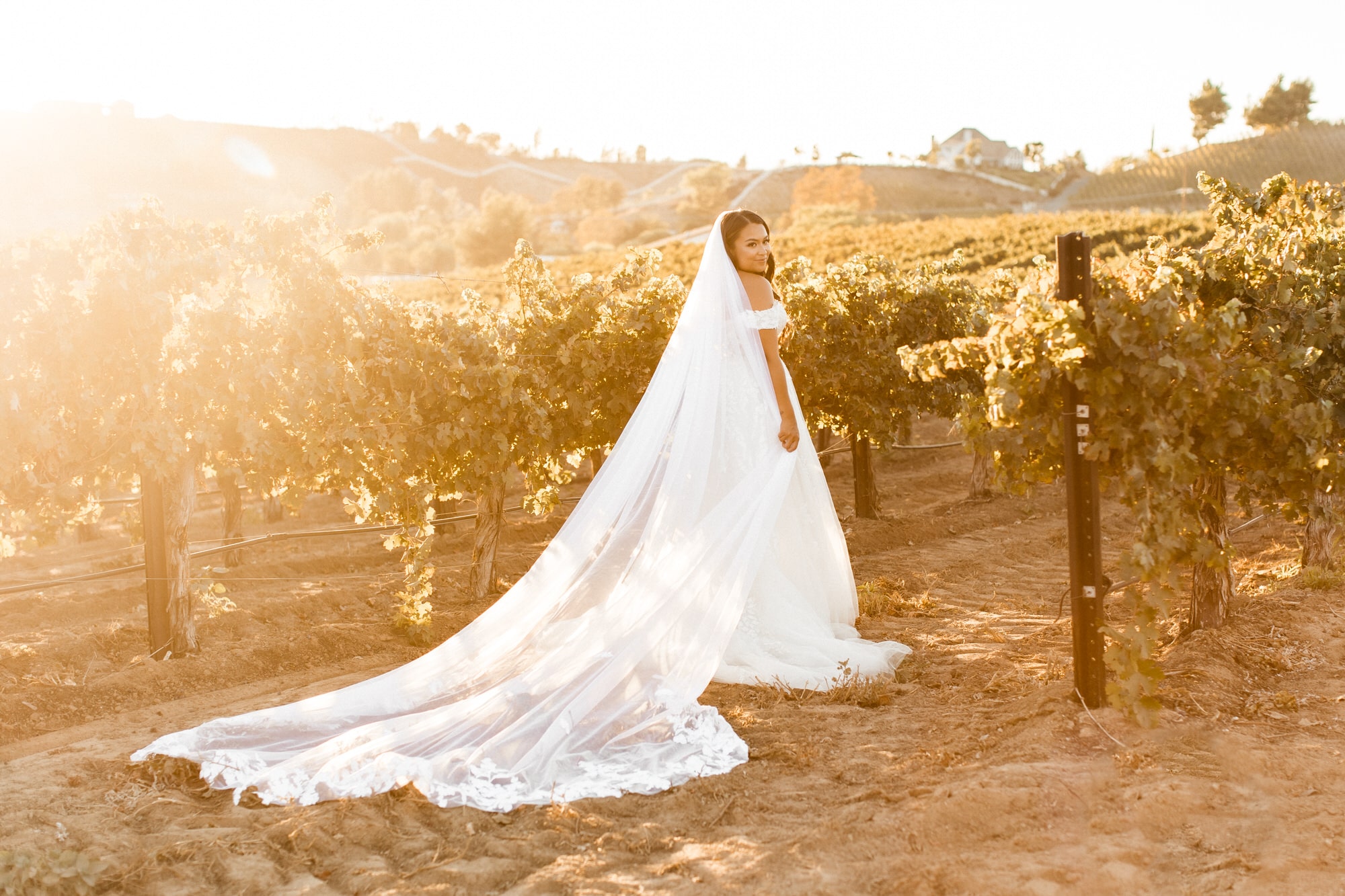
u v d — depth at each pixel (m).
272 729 4.98
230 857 3.88
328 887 3.68
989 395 4.72
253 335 6.93
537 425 8.90
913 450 21.11
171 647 7.45
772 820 4.11
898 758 4.68
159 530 7.39
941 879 3.37
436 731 4.91
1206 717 4.68
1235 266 5.73
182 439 6.74
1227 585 6.11
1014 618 7.87
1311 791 3.82
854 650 6.21
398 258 96.38
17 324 6.26
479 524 9.85
